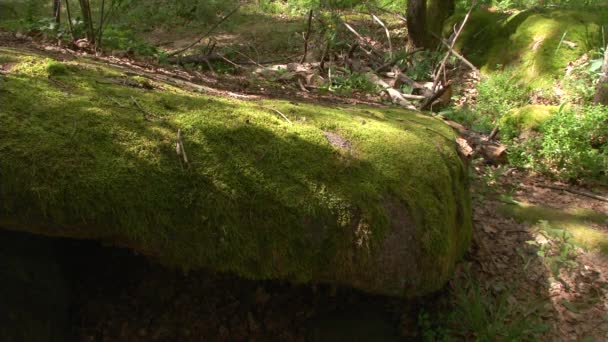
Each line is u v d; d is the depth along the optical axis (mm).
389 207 2926
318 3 10539
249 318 3490
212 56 8234
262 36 11242
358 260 2783
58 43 4672
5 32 4992
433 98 6809
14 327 2717
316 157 2879
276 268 2633
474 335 3609
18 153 2273
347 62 8438
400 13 12734
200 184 2512
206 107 2992
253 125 2896
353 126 3377
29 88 2666
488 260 4246
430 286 3100
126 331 3293
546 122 6145
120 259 3500
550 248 4418
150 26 12070
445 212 3215
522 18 9156
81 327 3250
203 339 3369
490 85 7852
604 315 3910
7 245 2811
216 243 2512
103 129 2512
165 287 3490
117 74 3367
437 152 3512
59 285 3133
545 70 7969
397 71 8125
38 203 2254
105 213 2330
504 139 6371
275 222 2615
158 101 2934
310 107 3689
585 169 5730
